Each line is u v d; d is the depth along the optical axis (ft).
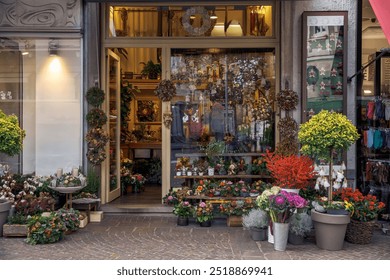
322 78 22.21
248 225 18.19
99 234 19.04
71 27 22.79
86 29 23.22
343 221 16.48
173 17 23.98
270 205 16.39
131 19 24.06
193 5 23.84
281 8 23.09
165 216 23.00
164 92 23.76
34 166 23.56
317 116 17.51
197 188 21.95
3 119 18.65
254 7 23.75
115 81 26.43
